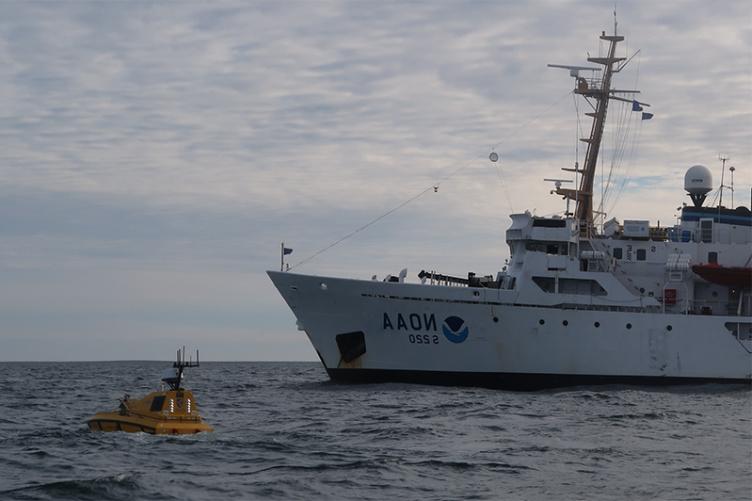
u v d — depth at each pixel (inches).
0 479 1119.0
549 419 1764.3
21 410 2074.3
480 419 1750.7
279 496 1024.9
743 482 1117.7
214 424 1670.8
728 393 2522.1
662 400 2230.6
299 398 2276.1
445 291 2501.2
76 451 1301.7
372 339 2509.8
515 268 2610.7
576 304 2554.1
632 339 2541.8
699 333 2571.4
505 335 2496.3
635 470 1190.3
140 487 1053.8
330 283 2502.5
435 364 2502.5
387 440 1439.5
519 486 1085.1
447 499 1017.5
